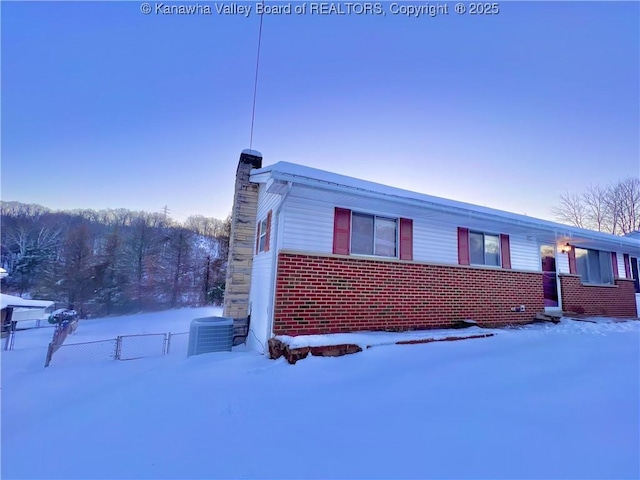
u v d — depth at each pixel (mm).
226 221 32219
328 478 1980
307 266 6020
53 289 25812
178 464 2227
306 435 2551
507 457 2137
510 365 4285
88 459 2381
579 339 5992
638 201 25797
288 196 6070
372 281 6594
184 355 7645
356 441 2422
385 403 3139
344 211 6562
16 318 18266
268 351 5625
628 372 3936
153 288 29016
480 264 8164
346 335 5594
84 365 6688
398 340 5438
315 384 3758
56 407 3910
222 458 2268
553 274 9953
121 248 29688
